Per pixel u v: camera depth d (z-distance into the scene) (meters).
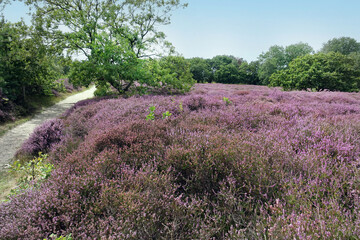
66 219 2.03
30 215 2.17
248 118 5.09
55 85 22.83
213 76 66.94
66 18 15.03
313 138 3.42
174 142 3.53
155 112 6.21
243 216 2.08
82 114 8.45
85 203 2.25
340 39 61.75
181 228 2.01
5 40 16.16
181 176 2.82
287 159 2.76
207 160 2.69
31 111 14.60
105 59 13.59
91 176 2.65
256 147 3.14
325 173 2.38
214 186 2.56
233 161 2.69
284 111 5.89
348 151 2.92
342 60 26.81
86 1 16.88
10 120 11.85
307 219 1.75
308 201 2.05
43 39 15.79
